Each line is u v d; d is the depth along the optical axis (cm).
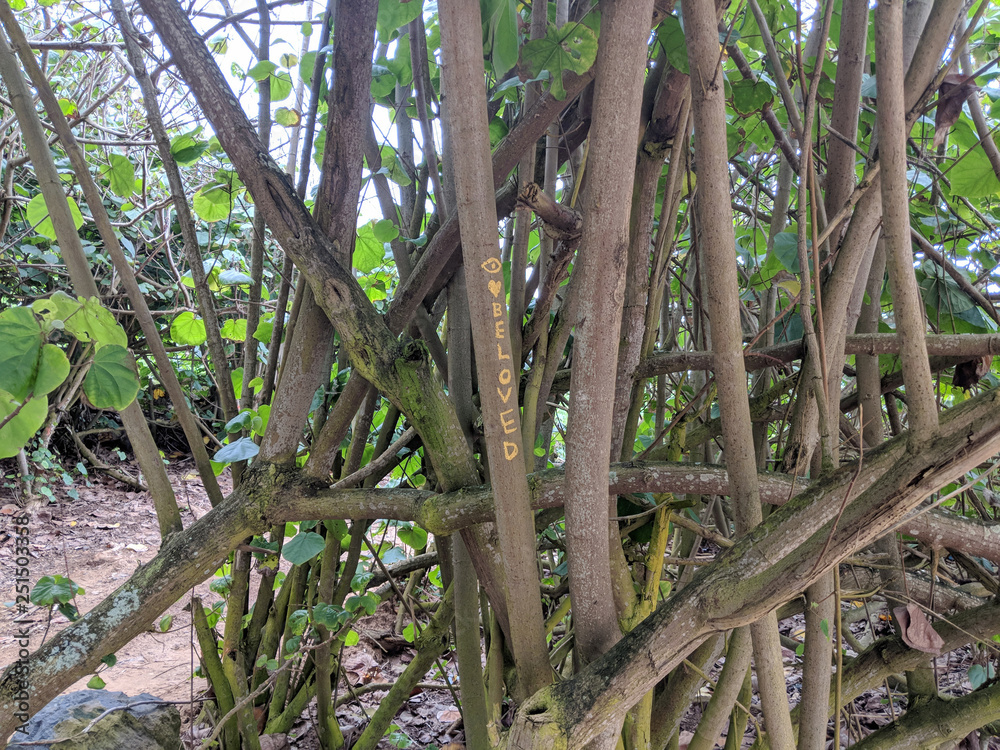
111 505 438
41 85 104
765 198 208
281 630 172
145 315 118
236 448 112
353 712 197
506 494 75
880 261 117
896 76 67
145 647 250
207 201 166
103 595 313
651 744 135
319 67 125
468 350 126
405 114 144
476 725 121
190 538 103
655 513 102
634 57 68
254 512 103
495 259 72
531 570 78
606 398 73
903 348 68
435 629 153
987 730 147
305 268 95
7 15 101
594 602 77
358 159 98
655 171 109
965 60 129
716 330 77
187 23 94
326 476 105
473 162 70
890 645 120
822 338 78
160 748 146
